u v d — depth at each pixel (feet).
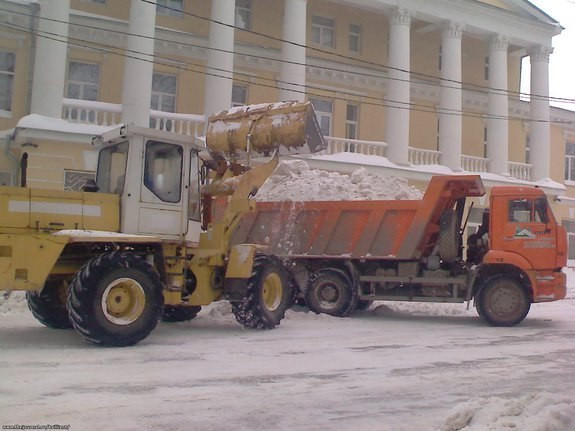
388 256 42.34
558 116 114.93
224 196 36.17
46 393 20.17
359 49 98.02
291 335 33.71
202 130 72.08
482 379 24.34
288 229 45.34
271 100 87.97
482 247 42.68
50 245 27.22
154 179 31.53
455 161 89.81
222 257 34.55
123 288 28.55
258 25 89.15
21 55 70.23
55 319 33.17
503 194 41.04
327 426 17.94
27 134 60.90
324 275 43.68
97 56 75.82
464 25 92.84
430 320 42.91
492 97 96.43
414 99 102.68
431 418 18.94
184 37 80.59
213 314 39.96
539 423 17.06
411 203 42.34
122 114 66.85
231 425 17.71
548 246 40.01
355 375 24.27
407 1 87.51
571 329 39.17
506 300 40.04
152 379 22.48
